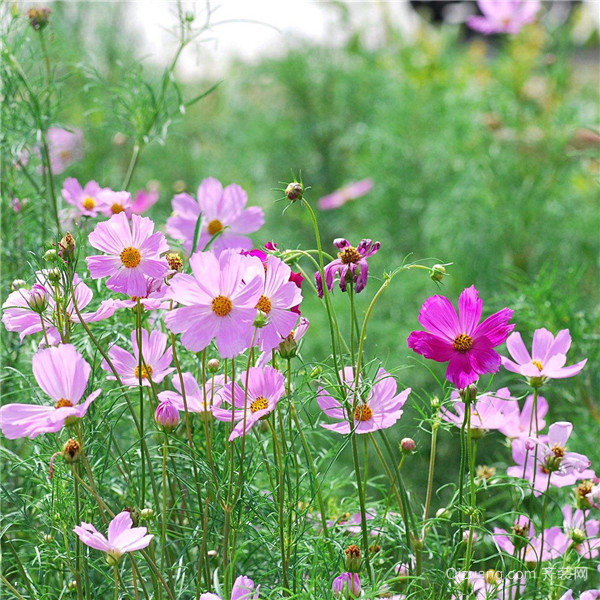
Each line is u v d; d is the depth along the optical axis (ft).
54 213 7.23
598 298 10.11
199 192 6.98
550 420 8.11
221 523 6.15
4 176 7.51
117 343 6.61
